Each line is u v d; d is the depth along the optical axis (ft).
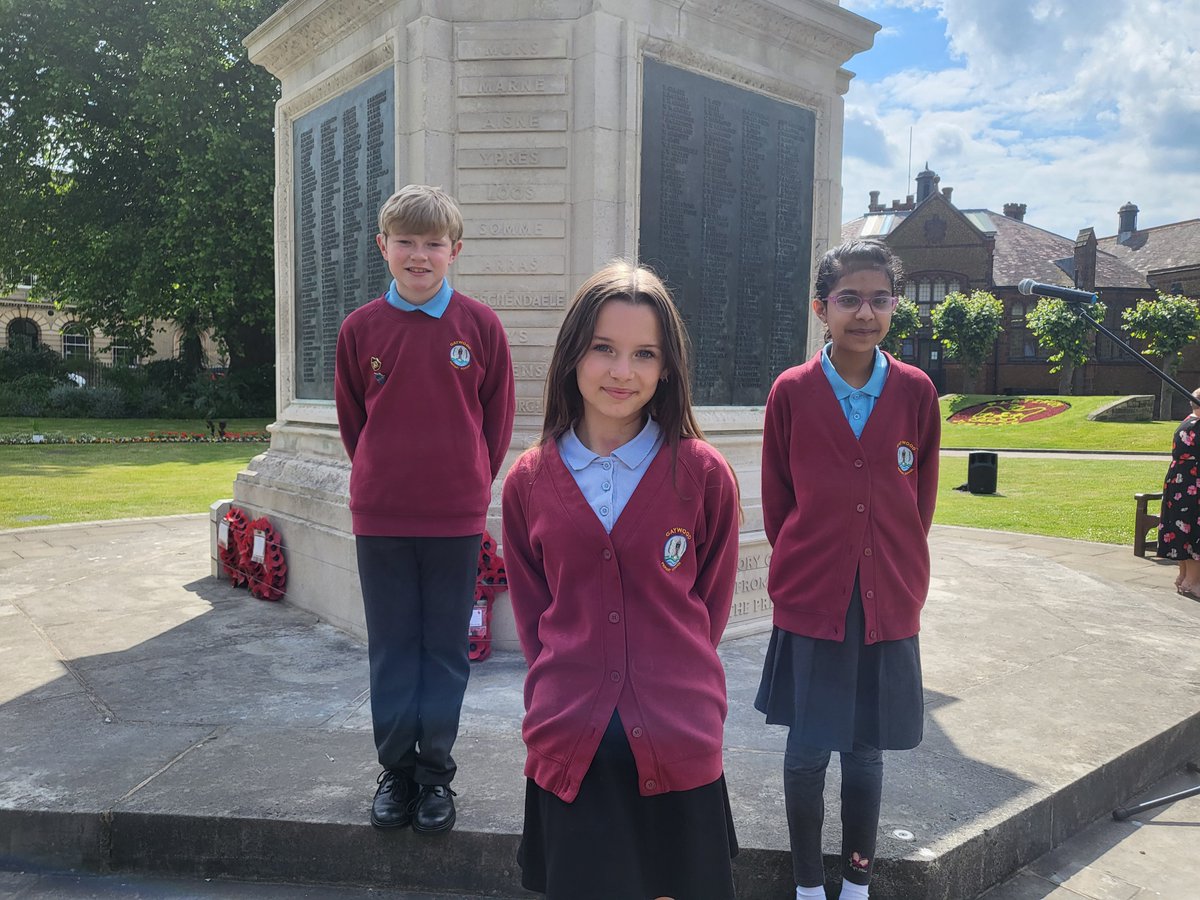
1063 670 12.84
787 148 15.67
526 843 5.57
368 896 7.80
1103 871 8.59
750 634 14.52
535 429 13.37
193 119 69.82
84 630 14.52
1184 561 20.15
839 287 6.93
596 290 5.36
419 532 8.01
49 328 129.08
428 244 7.84
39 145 72.79
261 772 8.98
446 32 13.32
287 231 18.03
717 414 14.58
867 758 7.02
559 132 13.23
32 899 7.72
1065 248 169.48
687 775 5.13
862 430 6.97
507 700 11.15
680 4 13.85
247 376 90.53
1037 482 47.60
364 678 12.12
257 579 16.78
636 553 5.27
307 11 15.92
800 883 7.10
